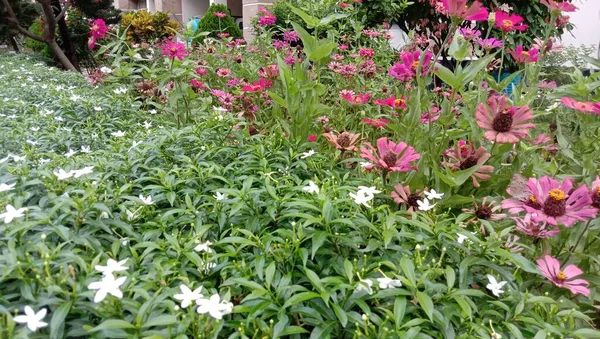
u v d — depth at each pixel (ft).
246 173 6.66
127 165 6.47
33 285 3.59
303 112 8.24
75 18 29.04
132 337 3.24
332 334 3.87
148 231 4.93
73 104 11.12
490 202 6.36
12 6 27.50
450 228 4.79
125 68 12.53
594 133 7.93
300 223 4.68
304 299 3.70
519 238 5.74
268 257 4.42
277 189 5.69
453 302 4.08
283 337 4.01
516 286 4.40
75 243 4.30
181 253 4.51
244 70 13.34
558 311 4.60
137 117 11.07
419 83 7.01
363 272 4.13
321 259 4.60
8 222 4.02
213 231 5.35
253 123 10.15
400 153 6.00
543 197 4.97
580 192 4.85
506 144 6.71
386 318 3.67
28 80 15.15
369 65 12.05
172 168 6.74
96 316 3.59
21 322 3.07
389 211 5.16
